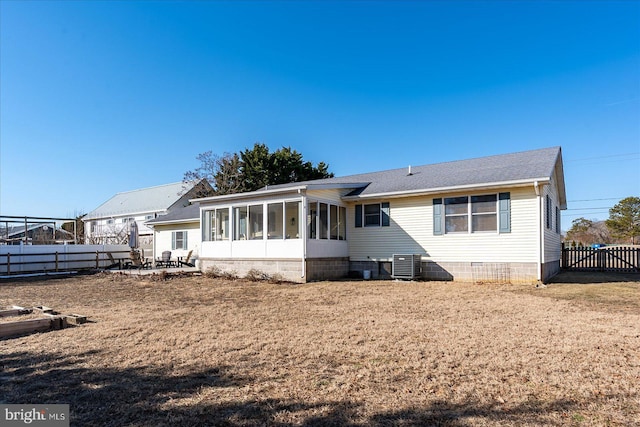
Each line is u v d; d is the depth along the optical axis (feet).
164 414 10.54
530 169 42.98
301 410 10.72
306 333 19.65
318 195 48.49
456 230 45.55
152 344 17.74
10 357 15.87
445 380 12.84
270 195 49.11
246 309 27.40
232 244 52.85
